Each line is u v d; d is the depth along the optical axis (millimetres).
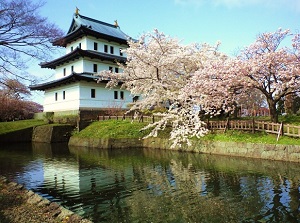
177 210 8156
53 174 13594
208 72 17719
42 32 11570
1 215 7664
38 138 30906
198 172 13078
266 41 17688
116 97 35781
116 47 38156
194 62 22156
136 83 23516
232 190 9914
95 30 36688
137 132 24438
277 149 15156
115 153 20609
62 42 13156
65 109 34406
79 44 35906
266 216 7445
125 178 12383
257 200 8711
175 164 15383
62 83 34031
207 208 8219
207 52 23516
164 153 19797
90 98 32875
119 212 8141
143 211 8164
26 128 31500
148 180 11875
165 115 21078
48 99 38562
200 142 19422
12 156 20047
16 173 13977
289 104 26703
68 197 9703
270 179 11156
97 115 32656
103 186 11094
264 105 36500
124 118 28156
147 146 23266
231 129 19344
